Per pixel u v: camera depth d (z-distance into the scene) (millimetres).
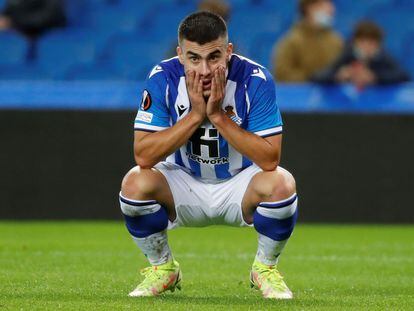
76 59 53000
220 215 19281
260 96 18359
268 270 18969
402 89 40281
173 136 18078
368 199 40188
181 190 19000
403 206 40219
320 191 40156
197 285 21312
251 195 18453
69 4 55219
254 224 18672
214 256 28250
